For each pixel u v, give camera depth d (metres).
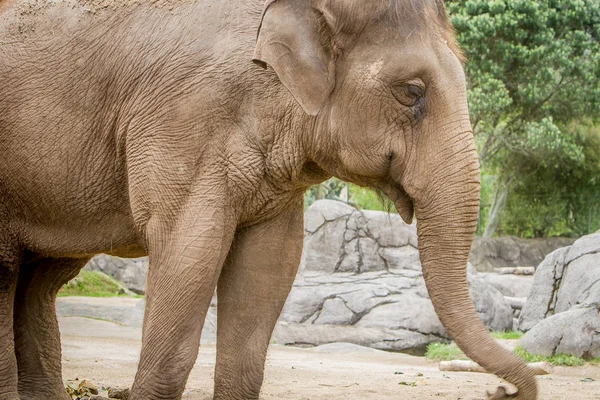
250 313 6.20
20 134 6.11
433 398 8.73
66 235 6.28
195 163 5.56
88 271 28.47
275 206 5.90
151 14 5.85
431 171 5.23
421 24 5.28
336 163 5.59
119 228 6.16
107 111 5.90
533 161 45.03
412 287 18.89
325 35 5.32
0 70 6.17
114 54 5.88
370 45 5.29
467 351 4.97
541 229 47.78
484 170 47.34
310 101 5.23
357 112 5.34
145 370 5.64
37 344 6.93
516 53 39.19
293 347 16.14
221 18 5.65
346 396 8.73
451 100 5.24
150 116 5.66
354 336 17.20
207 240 5.53
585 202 46.47
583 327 13.00
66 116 6.00
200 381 9.89
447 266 5.19
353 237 20.95
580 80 41.25
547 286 16.05
